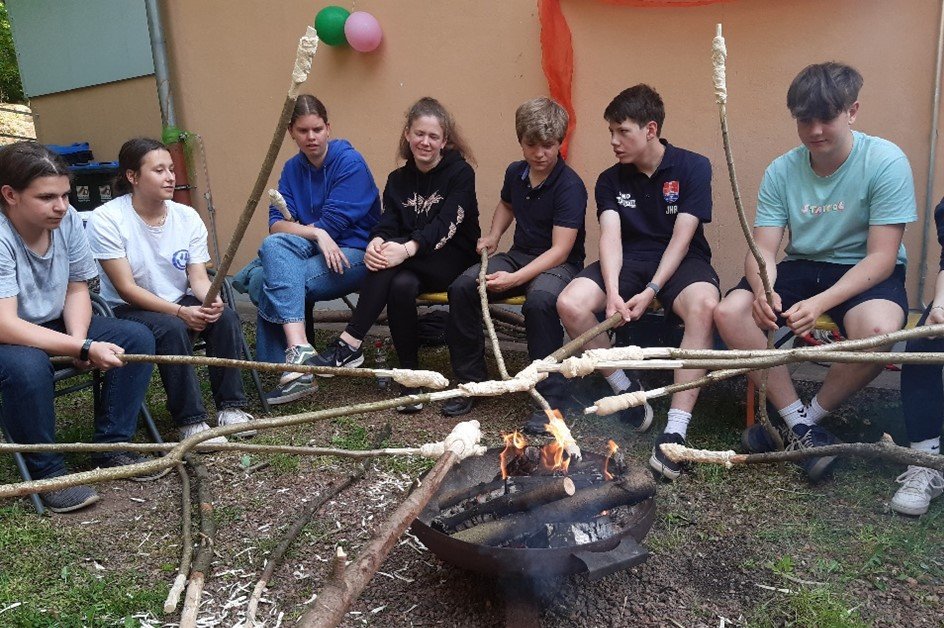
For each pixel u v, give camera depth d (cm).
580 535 246
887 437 254
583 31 494
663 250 398
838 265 359
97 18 693
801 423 343
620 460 266
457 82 545
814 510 303
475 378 423
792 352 273
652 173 392
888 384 428
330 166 475
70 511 321
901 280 353
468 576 263
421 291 442
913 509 293
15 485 222
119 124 718
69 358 337
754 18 453
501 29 523
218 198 672
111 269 391
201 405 388
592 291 386
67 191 331
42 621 249
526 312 396
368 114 584
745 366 276
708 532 290
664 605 248
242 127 645
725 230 484
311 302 467
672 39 474
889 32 427
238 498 328
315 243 459
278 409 432
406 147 445
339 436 389
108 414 355
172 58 663
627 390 392
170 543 296
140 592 263
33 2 734
